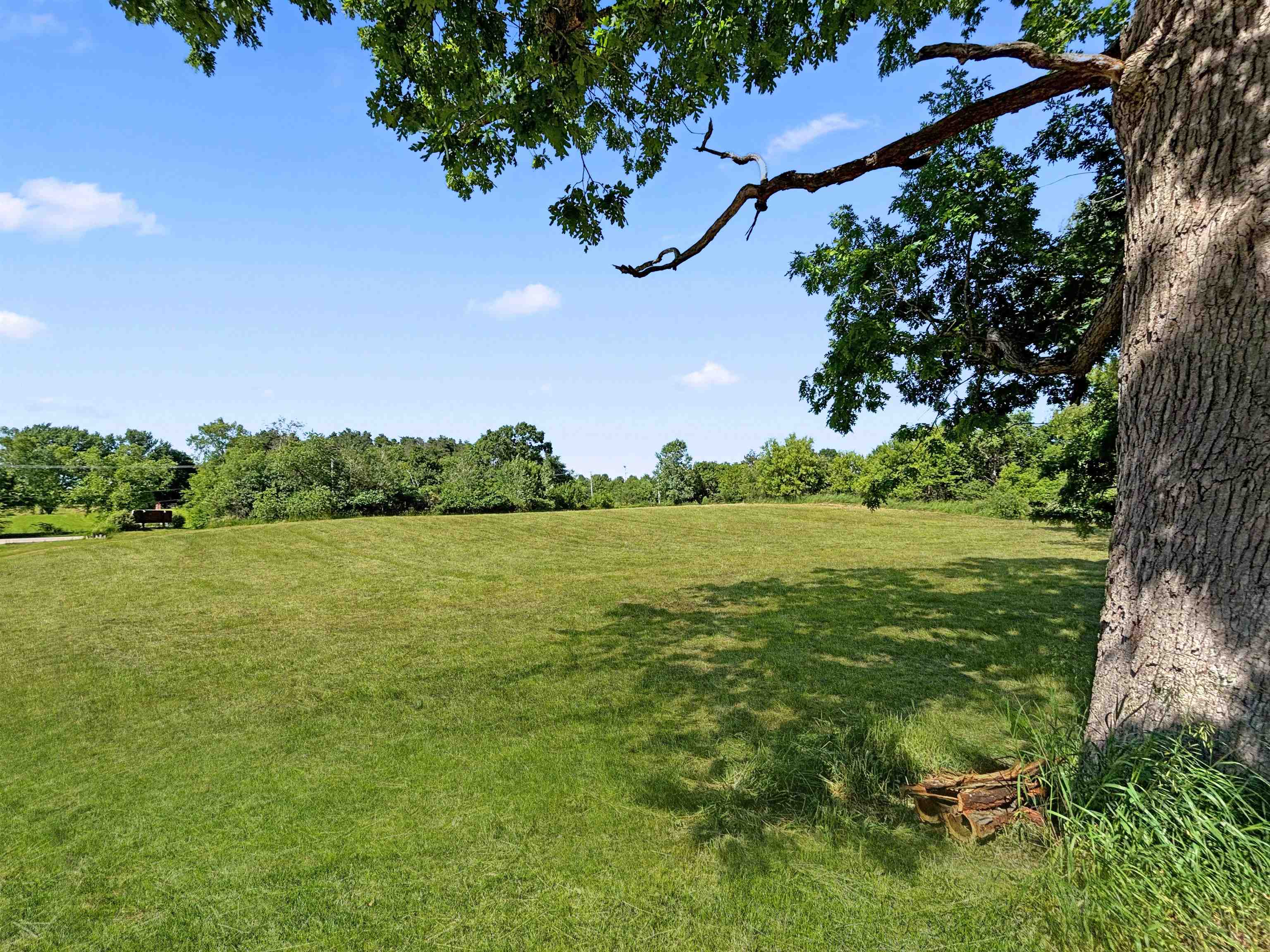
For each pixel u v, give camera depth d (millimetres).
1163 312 2684
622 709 4988
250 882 2738
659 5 3666
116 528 33375
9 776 3979
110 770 4035
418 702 5285
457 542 18172
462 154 4223
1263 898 1959
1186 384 2586
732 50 3875
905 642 6867
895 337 6086
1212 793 2146
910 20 4543
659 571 12875
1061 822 2596
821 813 3135
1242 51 2430
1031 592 9688
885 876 2602
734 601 9562
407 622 8688
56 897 2676
